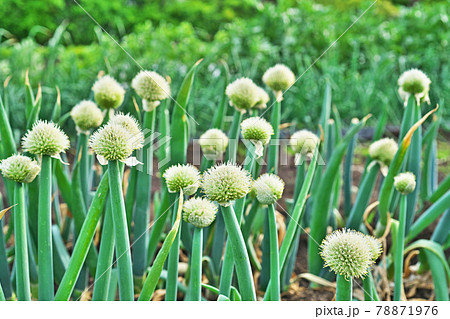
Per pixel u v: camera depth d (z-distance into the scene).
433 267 1.55
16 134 2.01
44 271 1.12
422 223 1.62
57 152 1.06
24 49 3.20
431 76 2.57
